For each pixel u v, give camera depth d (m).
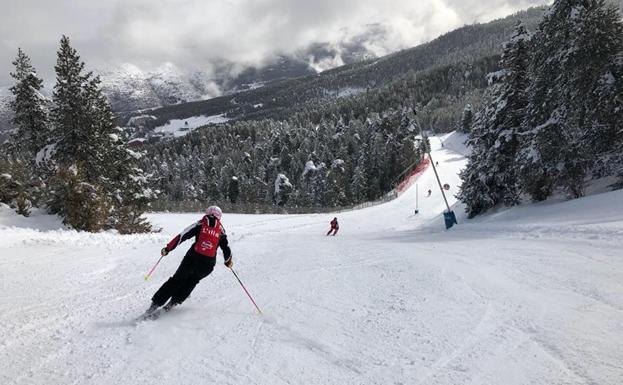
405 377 3.60
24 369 4.02
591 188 22.62
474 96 159.88
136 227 26.31
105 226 23.19
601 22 19.75
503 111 26.02
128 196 34.56
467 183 28.73
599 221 12.83
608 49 19.86
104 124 32.59
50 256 10.86
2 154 28.45
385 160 97.00
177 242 5.93
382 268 8.58
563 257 8.34
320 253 11.91
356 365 3.90
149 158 143.62
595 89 20.25
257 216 53.19
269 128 170.38
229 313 5.74
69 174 21.17
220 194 101.81
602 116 20.20
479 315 5.03
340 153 102.88
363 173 87.19
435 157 104.50
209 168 130.62
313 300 6.21
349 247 13.58
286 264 9.93
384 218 50.78
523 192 24.62
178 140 180.00
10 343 4.69
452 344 4.22
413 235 21.81
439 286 6.56
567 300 5.39
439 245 12.70
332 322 5.13
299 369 3.87
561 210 18.56
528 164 22.67
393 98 191.62
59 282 7.88
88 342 4.70
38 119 34.56
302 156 114.56
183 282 5.86
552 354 3.83
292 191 91.12
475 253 10.01
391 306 5.64
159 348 4.49
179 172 128.75
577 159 21.11
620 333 4.20
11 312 5.84
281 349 4.36
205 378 3.76
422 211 55.06
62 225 21.03
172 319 5.52
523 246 10.55
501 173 26.59
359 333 4.70
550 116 22.36
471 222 25.89
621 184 20.55
